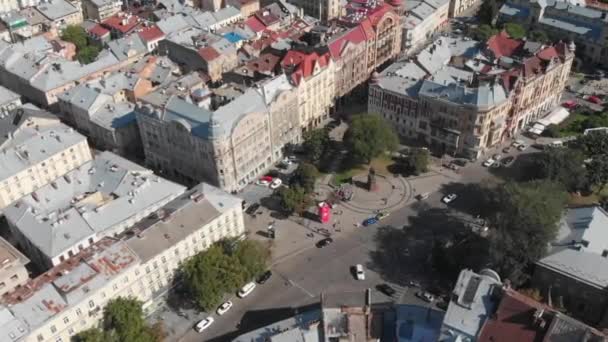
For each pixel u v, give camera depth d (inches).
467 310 5580.7
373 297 7022.6
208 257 6830.7
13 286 6865.2
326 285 7244.1
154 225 6914.4
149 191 7854.3
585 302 6510.8
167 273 6943.9
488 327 5398.6
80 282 6146.7
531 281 6840.6
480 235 7682.1
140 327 6294.3
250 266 7042.3
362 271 7372.1
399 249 7780.5
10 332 5723.4
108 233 7381.9
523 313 5339.6
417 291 7096.5
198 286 6584.6
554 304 6633.9
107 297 6348.4
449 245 7524.6
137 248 6663.4
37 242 7096.5
